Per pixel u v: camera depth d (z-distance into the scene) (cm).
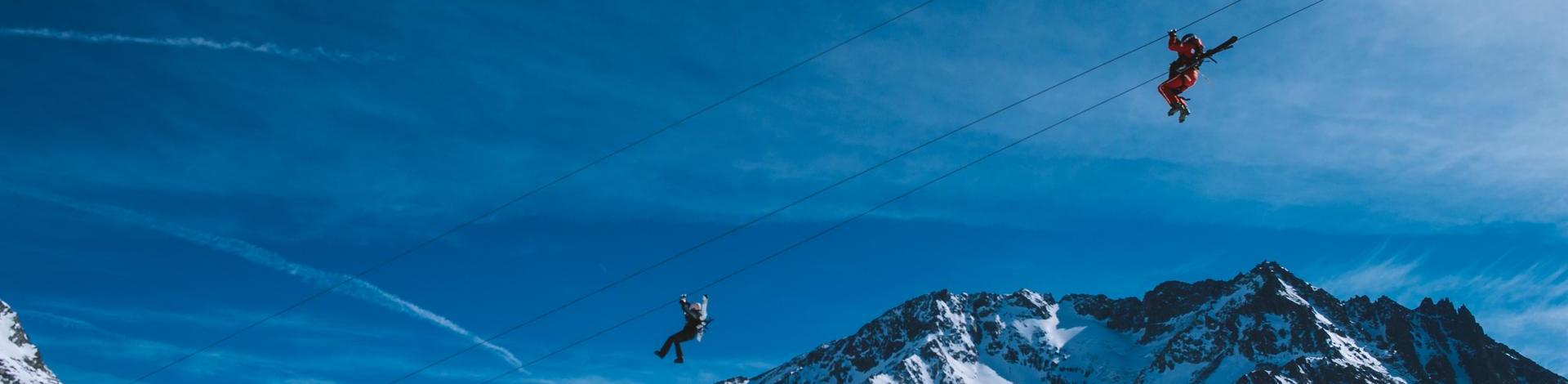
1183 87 3922
